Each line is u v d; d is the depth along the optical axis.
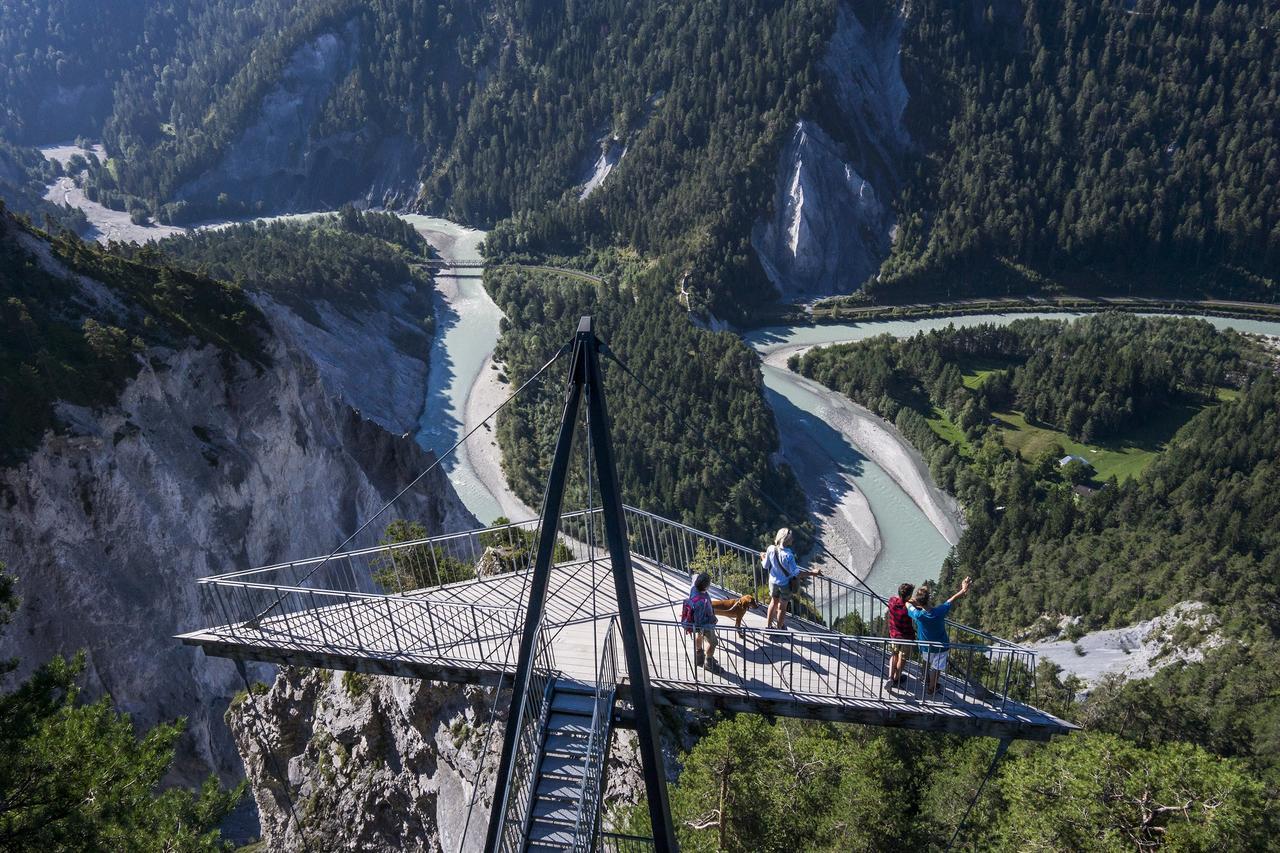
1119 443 170.12
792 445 168.00
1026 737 16.33
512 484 153.88
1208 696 78.12
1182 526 131.38
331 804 31.98
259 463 78.94
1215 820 24.48
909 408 178.00
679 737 28.50
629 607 16.41
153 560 67.50
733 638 19.19
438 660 18.48
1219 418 158.38
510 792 15.27
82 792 17.19
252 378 80.62
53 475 63.25
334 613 20.91
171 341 75.94
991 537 138.38
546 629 19.06
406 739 30.53
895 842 29.48
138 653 65.12
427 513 101.50
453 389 188.62
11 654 59.78
